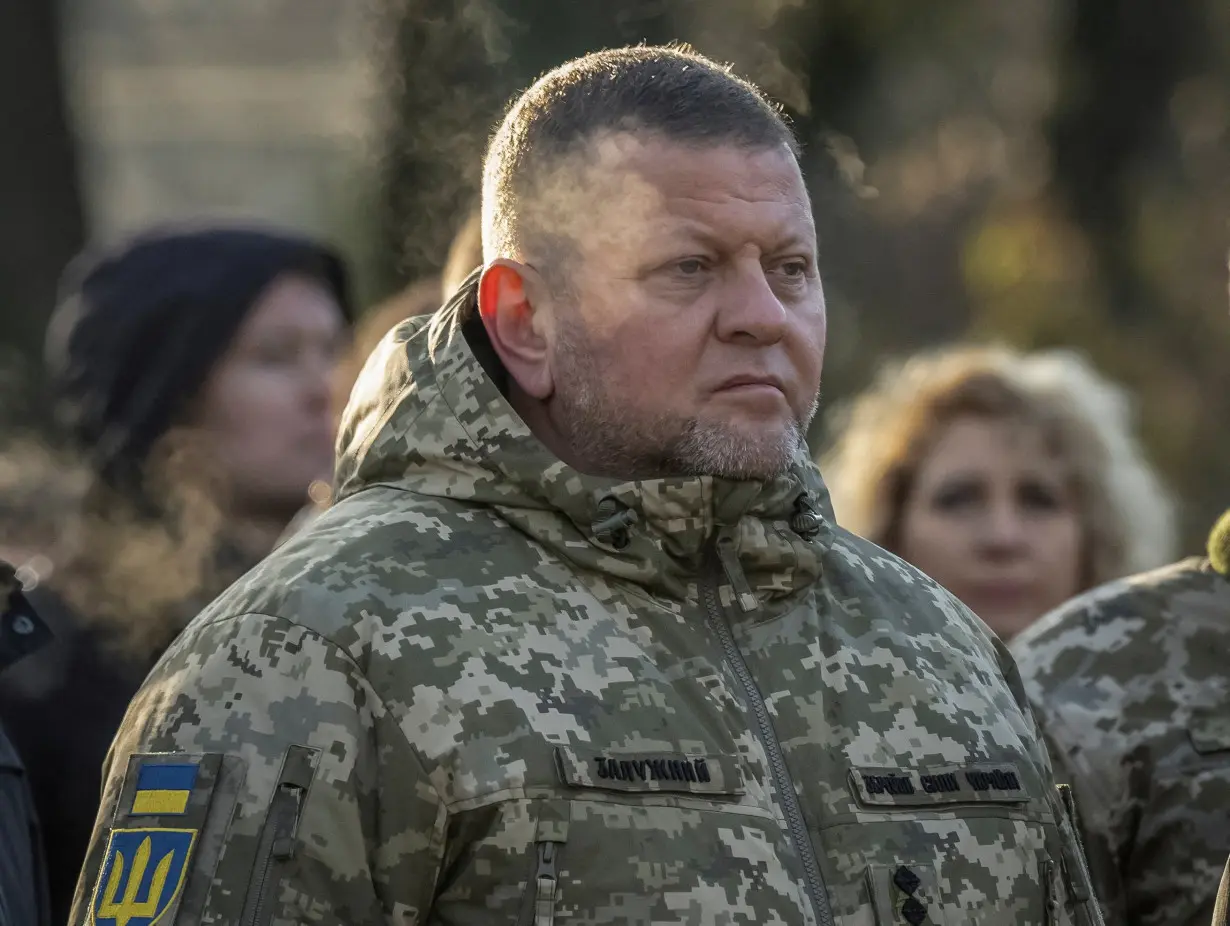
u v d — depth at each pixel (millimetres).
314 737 7898
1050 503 15227
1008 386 15375
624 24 20609
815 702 8617
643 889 7828
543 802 7832
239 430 13492
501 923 7738
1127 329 33875
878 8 31625
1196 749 11289
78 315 13852
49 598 12352
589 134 8648
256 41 59812
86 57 58125
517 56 20375
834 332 28797
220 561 13219
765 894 7988
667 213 8508
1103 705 11539
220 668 8117
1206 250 34750
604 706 8133
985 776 8727
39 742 11703
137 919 7703
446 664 8055
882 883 8266
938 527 15227
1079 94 36281
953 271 32344
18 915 9438
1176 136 36219
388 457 8875
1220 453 31891
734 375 8500
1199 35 36656
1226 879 9375
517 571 8430
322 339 13867
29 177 38594
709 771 8141
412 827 7871
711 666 8461
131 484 13305
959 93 34781
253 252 13727
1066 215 35375
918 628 9133
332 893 7781
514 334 8859
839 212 25531
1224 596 11766
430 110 20609
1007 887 8578
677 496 8500
